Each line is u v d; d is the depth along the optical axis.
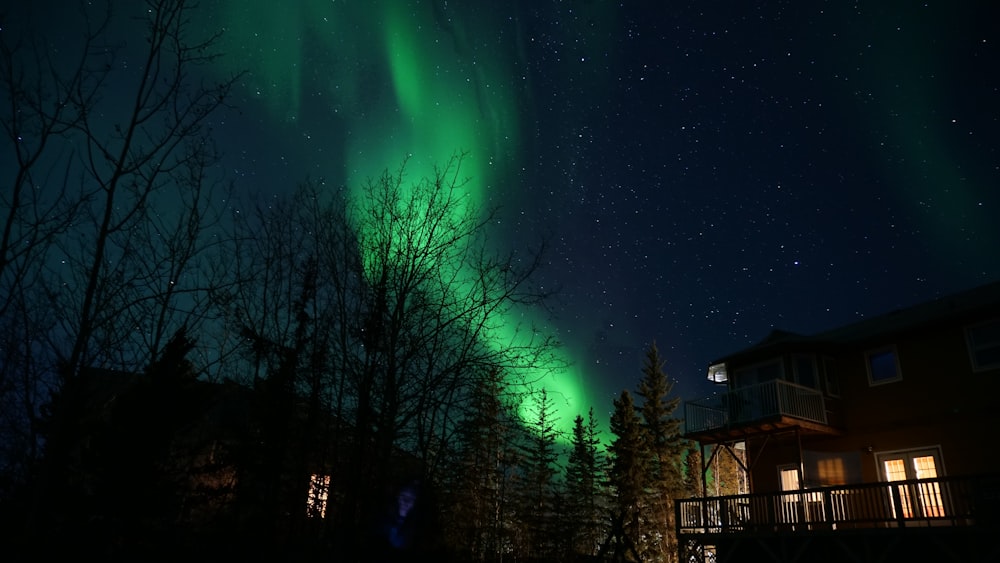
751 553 17.75
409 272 11.25
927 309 21.86
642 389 48.06
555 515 37.94
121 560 14.64
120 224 8.39
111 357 9.30
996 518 13.05
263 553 12.93
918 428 19.06
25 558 8.17
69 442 9.90
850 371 21.66
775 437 22.11
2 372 8.12
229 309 12.03
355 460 10.51
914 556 14.48
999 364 17.69
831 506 16.19
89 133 8.12
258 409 14.92
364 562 9.98
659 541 40.50
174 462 17.81
